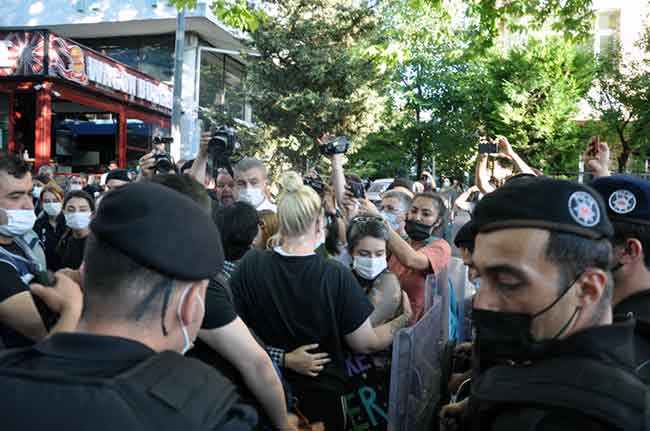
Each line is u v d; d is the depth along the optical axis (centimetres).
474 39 722
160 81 2086
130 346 98
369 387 241
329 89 1517
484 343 114
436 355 239
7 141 1625
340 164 427
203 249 104
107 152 2089
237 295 239
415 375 197
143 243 98
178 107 1125
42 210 530
